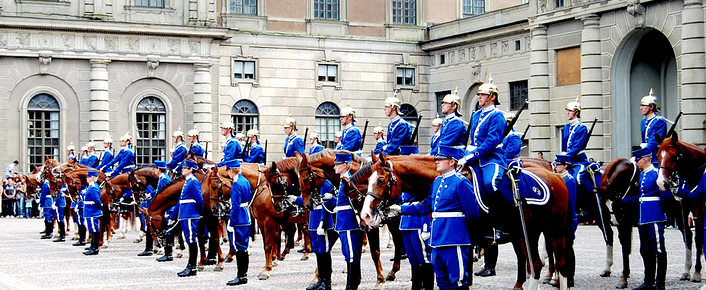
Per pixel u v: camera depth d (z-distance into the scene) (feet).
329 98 176.35
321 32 177.06
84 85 159.02
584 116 137.69
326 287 60.49
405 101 180.34
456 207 45.16
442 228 45.19
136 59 160.97
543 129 146.51
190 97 165.37
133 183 89.20
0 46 152.66
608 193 62.08
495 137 47.88
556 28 144.46
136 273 72.18
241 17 170.91
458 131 47.39
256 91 170.71
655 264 59.77
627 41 133.49
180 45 164.14
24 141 155.43
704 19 122.72
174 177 82.99
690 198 59.67
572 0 139.85
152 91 163.02
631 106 135.74
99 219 91.30
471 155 47.29
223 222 99.91
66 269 75.56
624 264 61.67
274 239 68.39
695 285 62.13
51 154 157.79
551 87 145.89
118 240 107.14
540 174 52.21
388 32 181.57
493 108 49.19
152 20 162.71
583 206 67.10
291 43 173.47
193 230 69.67
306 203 58.34
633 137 136.05
